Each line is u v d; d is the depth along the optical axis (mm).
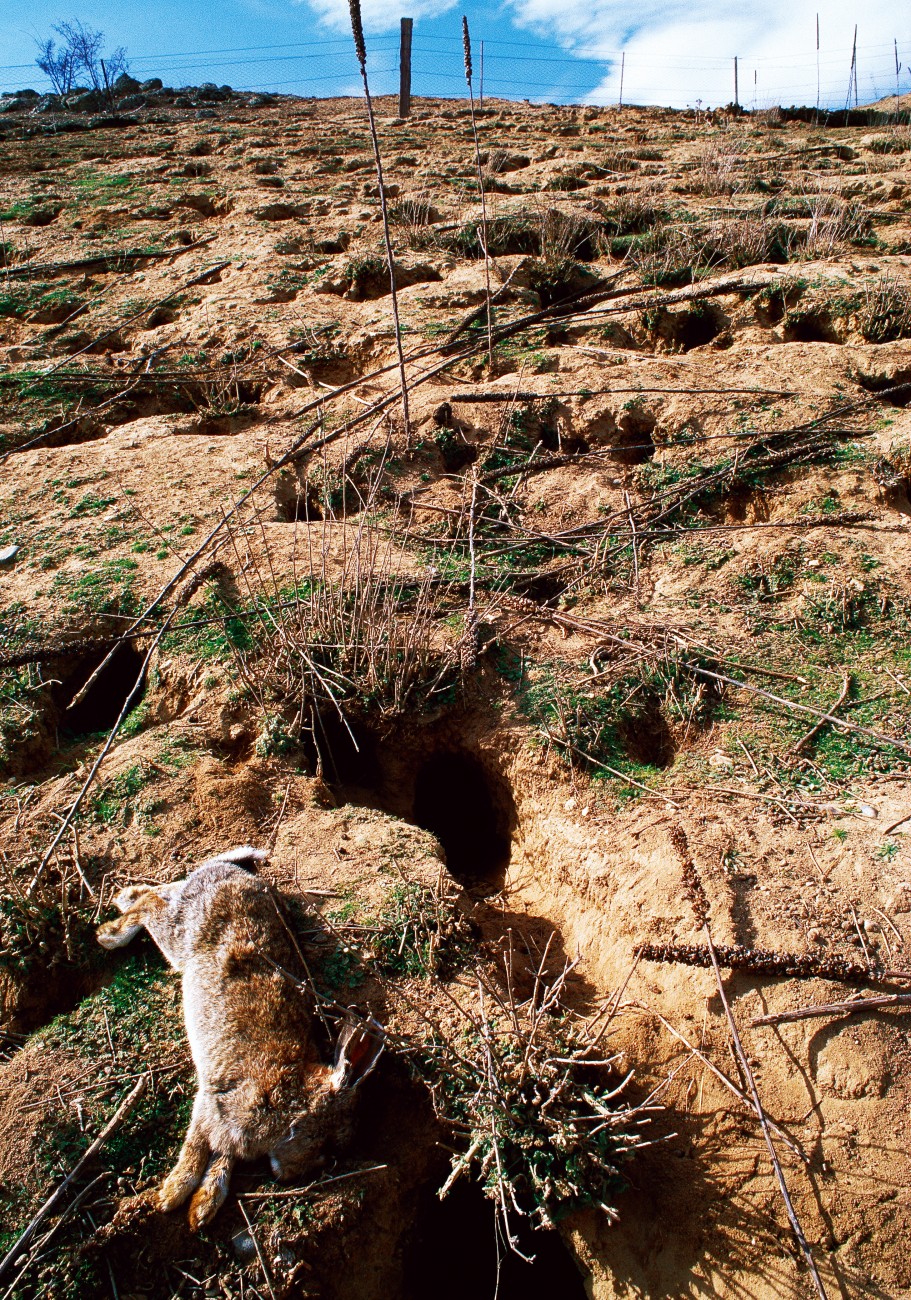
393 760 5199
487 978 3918
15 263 12055
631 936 4047
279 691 5094
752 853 4176
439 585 5758
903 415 7230
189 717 5055
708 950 3812
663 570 5980
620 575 5961
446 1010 3793
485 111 24359
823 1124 3504
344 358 8812
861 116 22750
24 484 7055
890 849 4129
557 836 4543
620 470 6969
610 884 4227
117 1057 3701
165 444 7543
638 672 5180
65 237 12719
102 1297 3215
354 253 11180
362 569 5680
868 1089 3514
